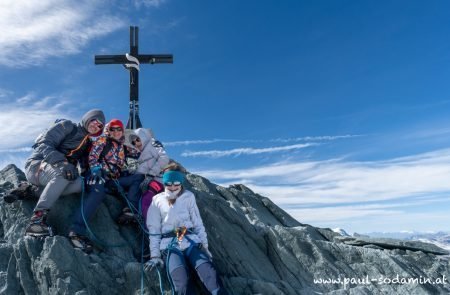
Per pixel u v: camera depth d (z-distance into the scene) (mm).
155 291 3023
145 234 3543
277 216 5770
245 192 6070
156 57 6699
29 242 3072
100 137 3580
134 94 6641
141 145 3818
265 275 3822
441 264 4621
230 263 3676
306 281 3961
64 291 2828
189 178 5621
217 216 4051
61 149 3463
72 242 3146
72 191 3467
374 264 4211
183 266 2953
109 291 3008
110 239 3439
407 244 4945
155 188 3521
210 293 3041
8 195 3477
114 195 3828
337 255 4320
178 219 3150
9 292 2900
